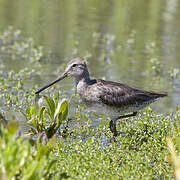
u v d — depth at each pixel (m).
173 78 16.53
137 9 26.42
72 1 28.45
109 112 11.51
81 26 23.11
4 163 6.65
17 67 17.27
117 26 23.20
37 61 18.05
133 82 16.09
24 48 19.61
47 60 18.22
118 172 8.87
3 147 6.84
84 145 10.12
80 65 11.69
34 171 6.84
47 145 8.14
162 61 18.34
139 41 20.92
